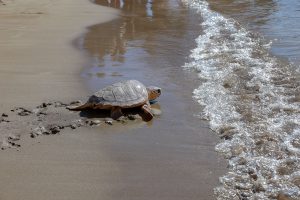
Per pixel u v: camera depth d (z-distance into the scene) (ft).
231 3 54.29
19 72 30.78
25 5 50.42
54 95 27.68
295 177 21.24
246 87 28.32
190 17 46.19
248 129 24.23
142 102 25.50
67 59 33.14
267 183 21.01
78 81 29.43
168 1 56.39
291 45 35.24
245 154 22.58
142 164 22.24
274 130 24.09
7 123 24.82
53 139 23.73
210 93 27.71
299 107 26.04
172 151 23.00
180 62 32.30
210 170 21.84
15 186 21.01
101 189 20.90
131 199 20.47
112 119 25.11
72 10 49.24
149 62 32.42
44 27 41.09
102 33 39.68
